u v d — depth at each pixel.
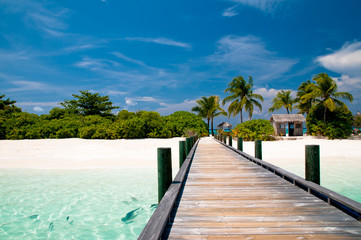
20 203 5.80
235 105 37.53
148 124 22.47
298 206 3.63
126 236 4.21
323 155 12.48
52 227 4.56
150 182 7.63
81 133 21.92
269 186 4.86
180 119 30.83
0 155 12.70
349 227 2.89
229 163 7.89
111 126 21.45
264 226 2.94
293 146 16.88
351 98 25.16
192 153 9.82
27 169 9.49
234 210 3.50
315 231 2.79
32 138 21.56
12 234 4.29
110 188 7.01
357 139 23.92
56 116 32.59
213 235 2.73
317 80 26.42
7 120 24.02
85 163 10.61
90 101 41.28
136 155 12.68
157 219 2.72
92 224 4.69
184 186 4.91
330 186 6.99
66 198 6.18
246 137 22.58
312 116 27.25
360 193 6.34
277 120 31.80
